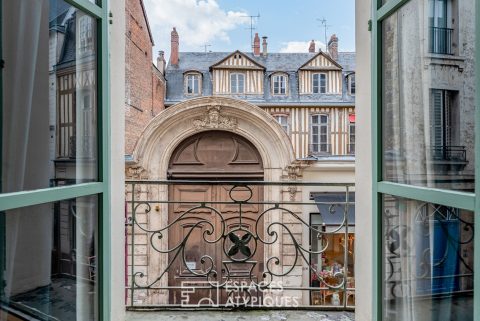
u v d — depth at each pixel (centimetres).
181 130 589
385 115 128
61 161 113
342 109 1227
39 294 104
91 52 127
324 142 1225
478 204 81
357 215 155
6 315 93
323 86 1333
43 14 108
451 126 99
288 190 574
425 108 109
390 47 127
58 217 111
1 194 89
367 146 144
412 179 115
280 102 1268
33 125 103
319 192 570
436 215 105
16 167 97
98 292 126
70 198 111
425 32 110
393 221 125
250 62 1309
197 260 564
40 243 104
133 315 186
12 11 97
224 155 604
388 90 127
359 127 152
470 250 90
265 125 581
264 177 587
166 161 587
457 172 95
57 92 112
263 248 567
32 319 102
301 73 1336
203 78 1422
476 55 80
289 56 1539
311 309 193
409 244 118
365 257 146
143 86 918
